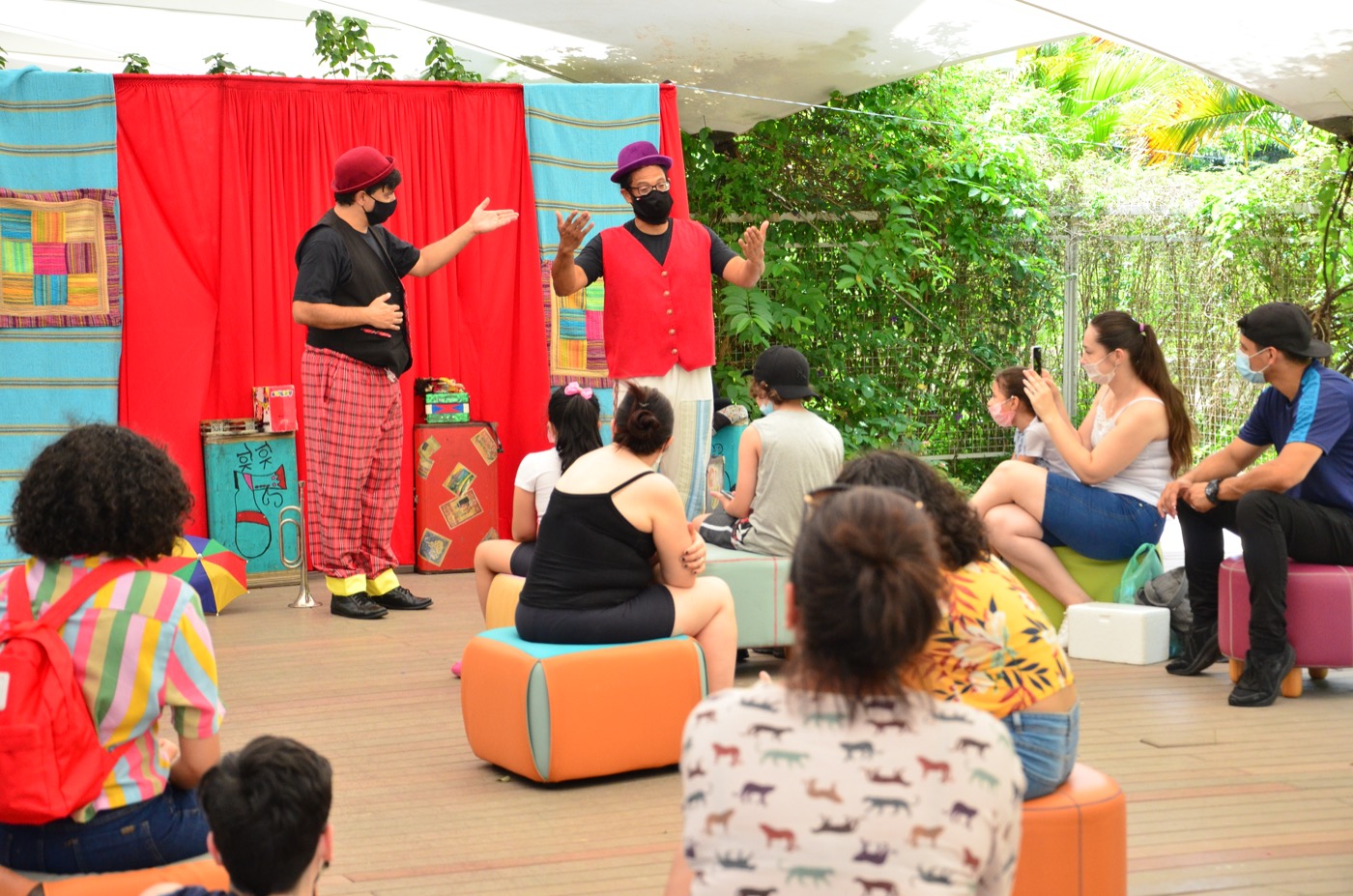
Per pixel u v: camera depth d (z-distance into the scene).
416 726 4.59
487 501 7.65
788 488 5.18
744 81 8.50
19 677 2.28
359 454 6.33
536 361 7.81
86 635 2.33
